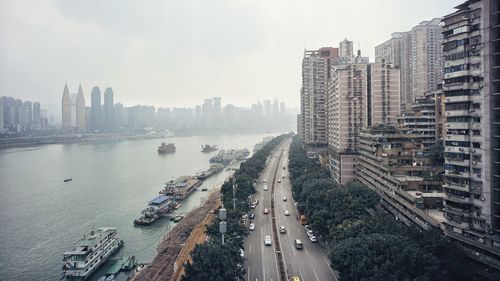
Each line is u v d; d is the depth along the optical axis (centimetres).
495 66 9438
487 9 9531
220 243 10881
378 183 17325
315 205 15150
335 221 12781
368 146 18912
